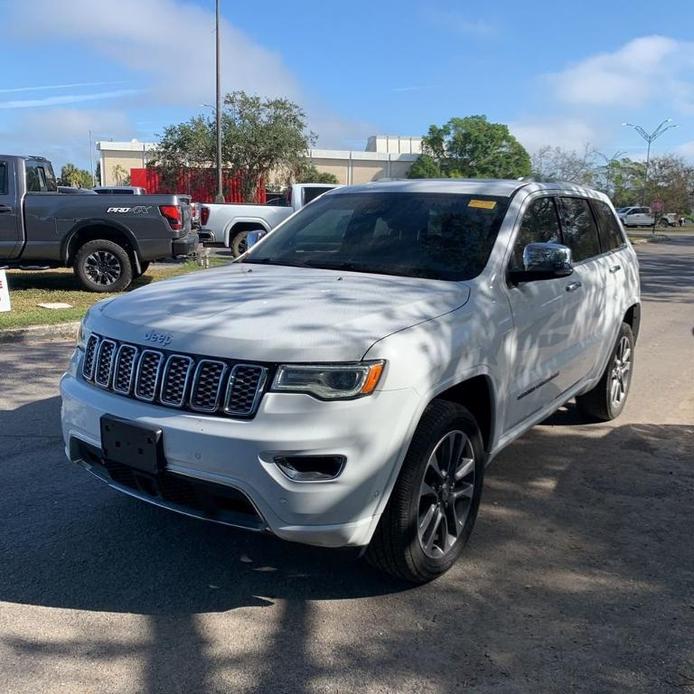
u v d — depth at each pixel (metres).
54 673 2.81
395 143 69.19
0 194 11.70
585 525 4.17
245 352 3.01
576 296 4.78
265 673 2.84
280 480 2.93
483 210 4.36
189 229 13.11
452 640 3.08
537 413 4.49
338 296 3.51
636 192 55.50
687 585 3.54
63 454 5.09
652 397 6.86
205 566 3.64
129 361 3.31
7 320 9.34
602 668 2.90
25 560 3.67
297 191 17.61
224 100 40.97
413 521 3.25
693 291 15.66
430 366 3.19
